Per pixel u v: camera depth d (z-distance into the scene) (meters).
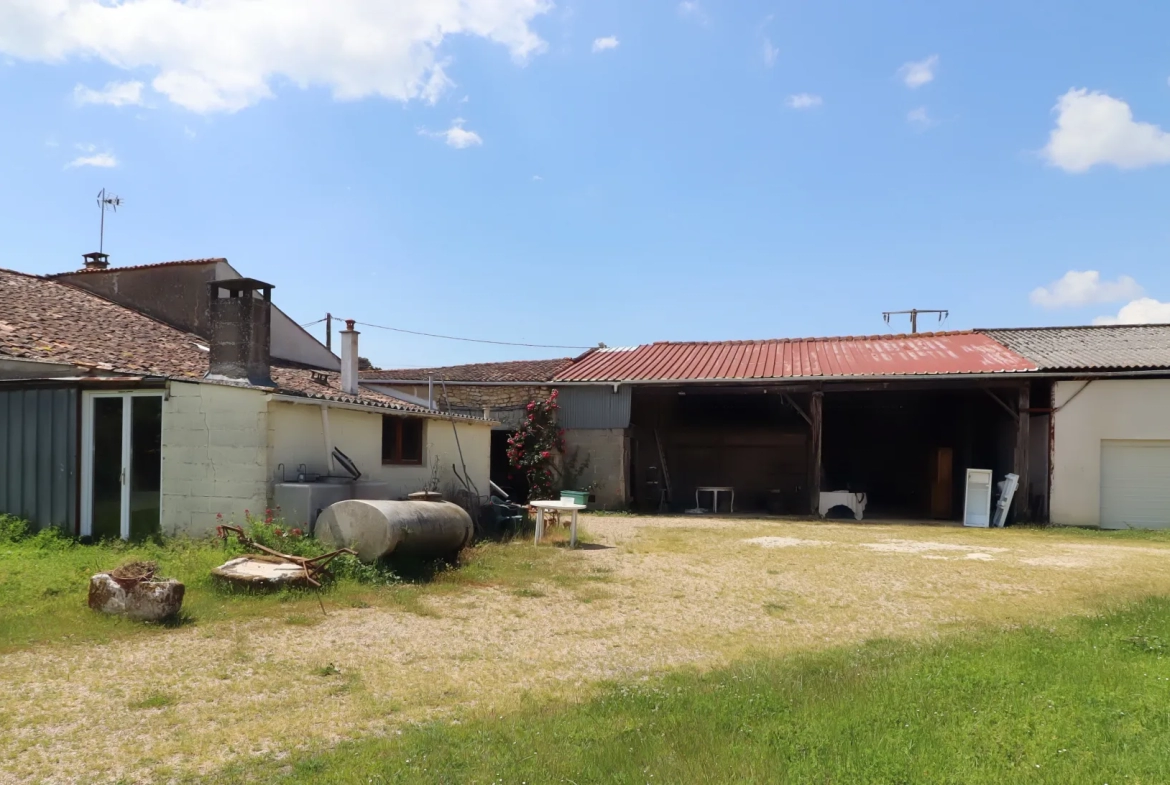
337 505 9.48
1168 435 17.27
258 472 10.38
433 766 3.97
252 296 11.52
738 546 13.22
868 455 24.70
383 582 8.85
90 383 11.05
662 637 7.13
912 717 4.54
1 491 11.48
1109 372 17.31
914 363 19.42
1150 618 7.24
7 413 11.55
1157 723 4.39
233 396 10.57
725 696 5.06
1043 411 17.78
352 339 14.66
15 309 13.78
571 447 20.92
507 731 4.49
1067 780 3.71
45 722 4.60
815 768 3.87
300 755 4.20
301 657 6.07
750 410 24.58
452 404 21.59
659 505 22.39
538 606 8.24
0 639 6.04
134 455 11.03
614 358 23.42
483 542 12.72
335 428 11.95
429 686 5.51
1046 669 5.48
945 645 6.41
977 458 22.39
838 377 18.59
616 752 4.08
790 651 6.61
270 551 8.58
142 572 7.01
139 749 4.26
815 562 11.47
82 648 6.01
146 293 18.14
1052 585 9.65
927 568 10.93
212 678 5.49
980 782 3.71
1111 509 17.58
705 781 3.75
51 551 9.95
